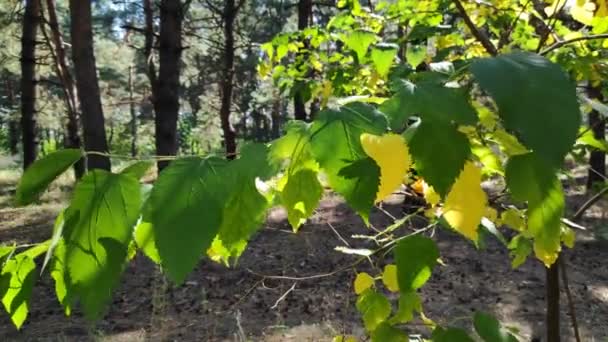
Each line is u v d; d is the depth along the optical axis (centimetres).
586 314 632
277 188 71
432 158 55
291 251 798
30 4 1675
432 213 111
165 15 1012
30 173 57
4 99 3706
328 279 710
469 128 75
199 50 1847
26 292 64
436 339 105
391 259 319
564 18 199
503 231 829
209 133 2284
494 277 750
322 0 1156
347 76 227
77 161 58
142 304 668
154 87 1125
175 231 46
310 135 54
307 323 599
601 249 818
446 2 218
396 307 470
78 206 52
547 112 44
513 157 72
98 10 2697
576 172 829
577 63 173
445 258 816
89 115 941
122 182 52
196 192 48
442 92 57
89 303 49
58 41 1515
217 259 92
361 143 54
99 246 50
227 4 1283
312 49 293
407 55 166
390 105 57
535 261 819
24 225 1128
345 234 749
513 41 208
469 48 214
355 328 583
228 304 659
